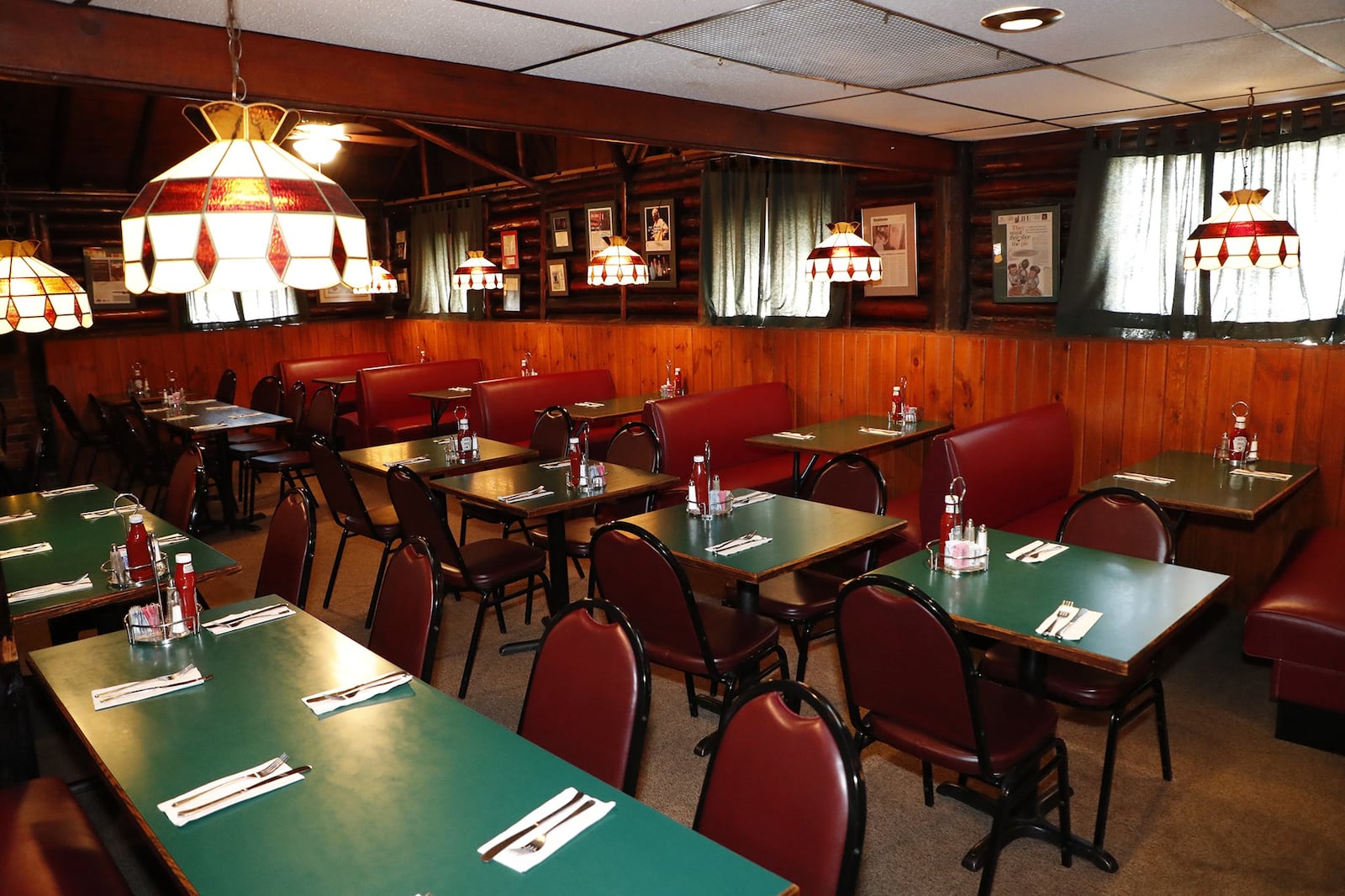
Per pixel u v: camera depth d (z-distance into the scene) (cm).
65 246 834
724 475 566
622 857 147
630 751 195
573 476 409
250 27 266
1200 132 464
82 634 435
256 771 174
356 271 156
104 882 191
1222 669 394
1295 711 326
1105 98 416
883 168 510
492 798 165
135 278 146
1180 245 479
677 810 290
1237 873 255
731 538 316
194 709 202
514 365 893
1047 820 281
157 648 239
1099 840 263
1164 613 243
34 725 321
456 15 260
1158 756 320
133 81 250
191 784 171
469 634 439
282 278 143
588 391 757
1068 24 285
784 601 344
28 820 208
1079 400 511
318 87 286
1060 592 261
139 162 826
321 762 178
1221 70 357
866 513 351
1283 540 445
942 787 296
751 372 673
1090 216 507
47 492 420
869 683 240
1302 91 406
